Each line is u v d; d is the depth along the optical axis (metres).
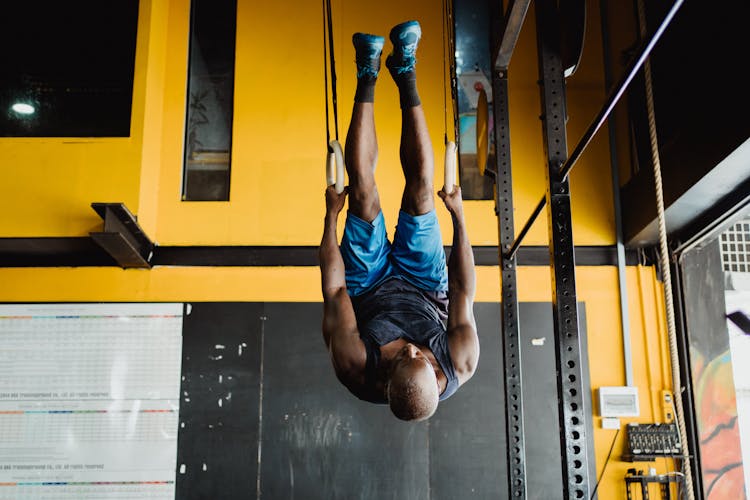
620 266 6.82
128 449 6.42
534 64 7.27
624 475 6.42
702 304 6.69
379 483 6.34
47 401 6.51
